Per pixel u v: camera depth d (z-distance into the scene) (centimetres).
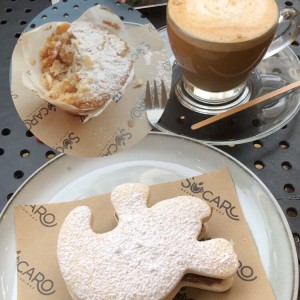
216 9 29
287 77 34
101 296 21
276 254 23
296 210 26
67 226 24
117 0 36
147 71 32
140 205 24
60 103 30
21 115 30
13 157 29
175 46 30
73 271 22
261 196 25
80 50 31
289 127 30
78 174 27
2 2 39
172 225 23
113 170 27
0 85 33
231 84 31
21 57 32
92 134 29
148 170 27
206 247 23
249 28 28
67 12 35
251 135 30
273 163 28
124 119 30
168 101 32
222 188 26
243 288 22
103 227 25
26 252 24
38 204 25
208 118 30
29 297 23
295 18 32
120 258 22
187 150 28
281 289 22
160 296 21
